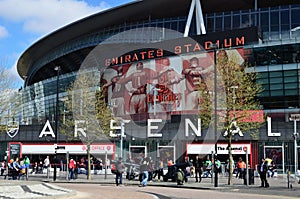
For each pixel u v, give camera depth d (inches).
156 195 854.5
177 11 3080.7
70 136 1897.1
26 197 640.4
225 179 1525.6
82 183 1376.7
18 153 1865.2
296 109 2277.3
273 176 1683.1
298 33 2534.5
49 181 1443.2
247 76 1489.9
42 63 3833.7
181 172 1224.2
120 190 963.3
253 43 2338.8
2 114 1977.1
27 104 3467.0
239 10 2859.3
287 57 2287.2
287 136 1866.4
